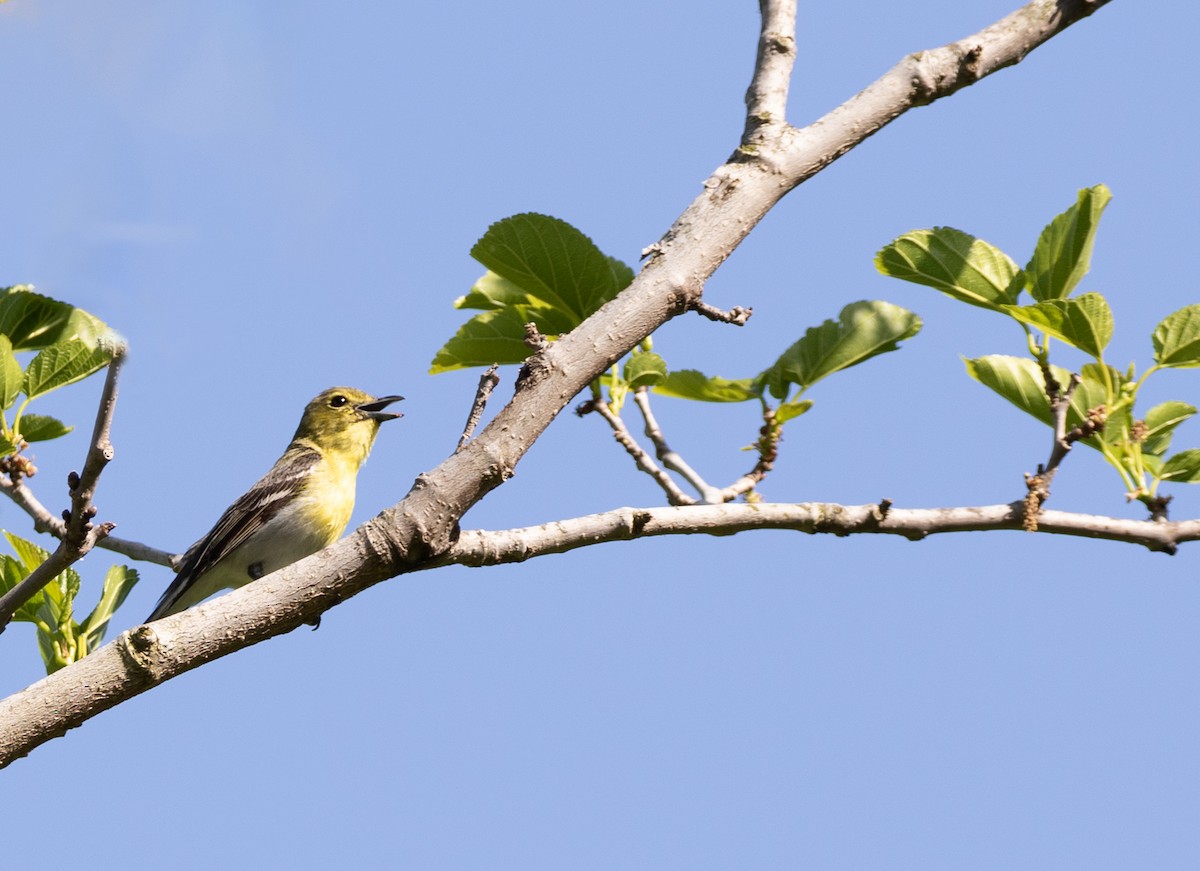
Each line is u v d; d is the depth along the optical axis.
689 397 13.45
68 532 9.41
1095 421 10.66
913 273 11.64
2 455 11.34
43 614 12.53
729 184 7.86
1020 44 8.55
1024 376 12.04
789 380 12.66
